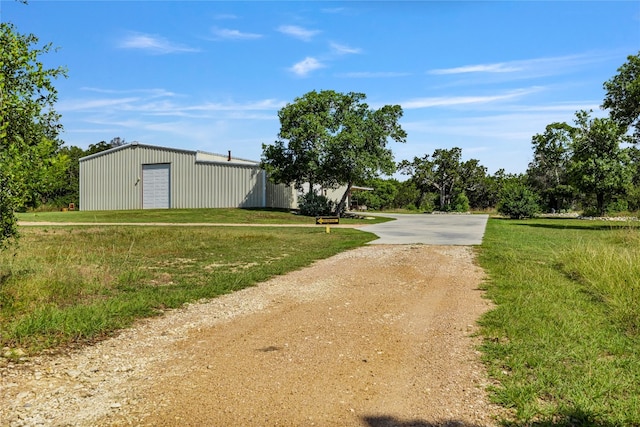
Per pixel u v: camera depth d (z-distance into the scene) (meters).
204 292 8.08
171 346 5.39
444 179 64.38
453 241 17.38
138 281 8.95
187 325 6.26
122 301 7.17
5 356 4.91
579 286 8.62
